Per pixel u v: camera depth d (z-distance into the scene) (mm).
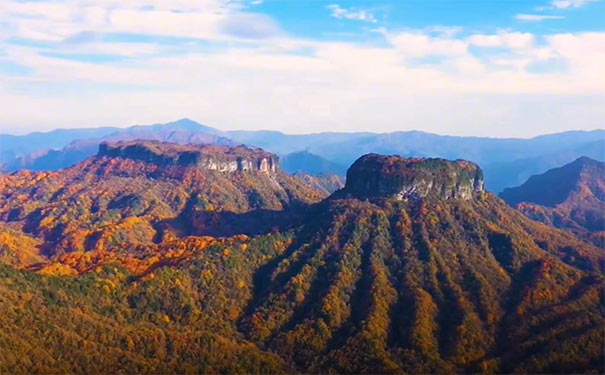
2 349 172250
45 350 182000
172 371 191250
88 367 181375
